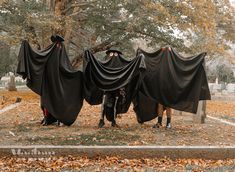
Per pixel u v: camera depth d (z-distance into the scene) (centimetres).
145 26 2267
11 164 762
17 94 2886
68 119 1149
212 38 2333
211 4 2264
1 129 1122
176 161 827
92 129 1147
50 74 1126
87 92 1165
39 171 716
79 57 2711
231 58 2433
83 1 2500
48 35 2300
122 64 1178
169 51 1169
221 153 855
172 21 2117
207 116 1742
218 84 5050
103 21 2386
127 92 1170
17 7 2081
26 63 1088
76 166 754
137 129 1175
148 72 1169
